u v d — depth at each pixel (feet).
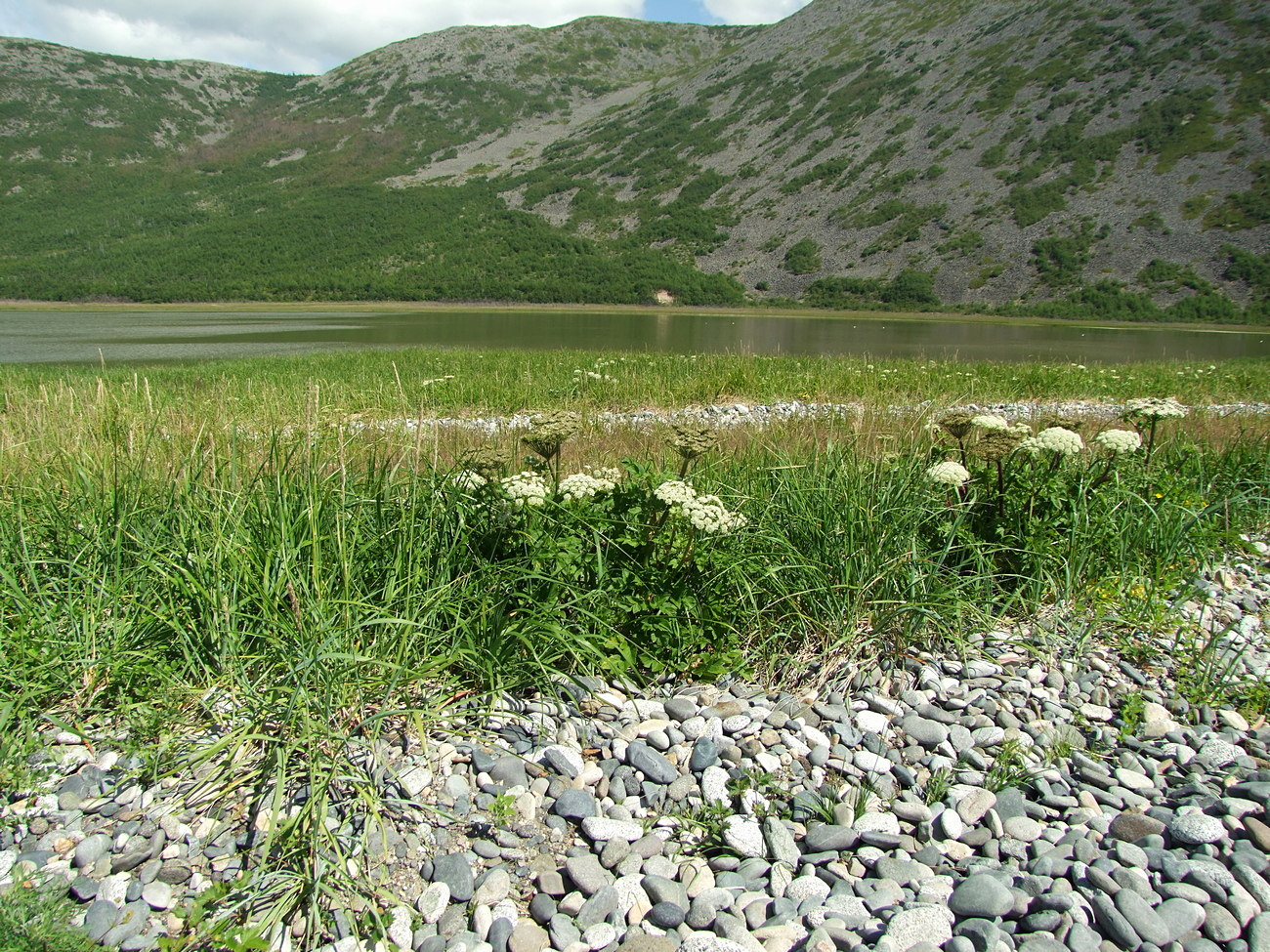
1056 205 363.76
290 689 9.16
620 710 10.89
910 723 10.55
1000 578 14.28
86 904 7.30
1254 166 336.90
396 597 11.00
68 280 397.39
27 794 8.65
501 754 9.73
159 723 9.57
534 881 7.88
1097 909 7.34
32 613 10.66
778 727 10.62
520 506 11.81
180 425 20.59
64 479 14.40
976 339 160.15
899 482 14.84
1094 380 55.36
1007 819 8.87
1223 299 273.54
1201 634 12.84
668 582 12.00
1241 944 7.03
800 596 12.75
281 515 11.13
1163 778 9.63
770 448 18.74
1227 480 19.40
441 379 47.16
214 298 378.12
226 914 7.00
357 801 8.40
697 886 7.89
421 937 7.08
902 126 513.04
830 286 364.79
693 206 517.55
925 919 7.17
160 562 11.25
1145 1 499.51
